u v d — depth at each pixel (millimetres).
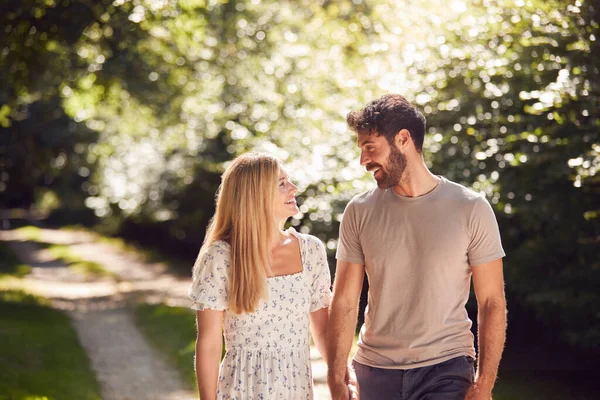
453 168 10875
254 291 3752
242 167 3863
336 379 4012
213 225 3938
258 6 23703
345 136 13930
